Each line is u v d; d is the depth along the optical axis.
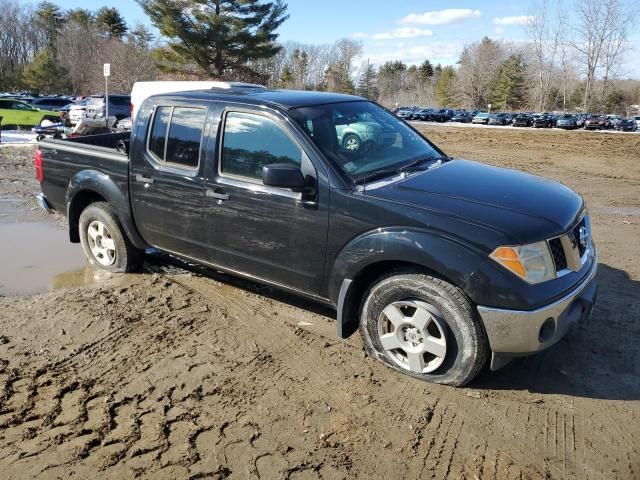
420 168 4.23
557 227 3.48
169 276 5.62
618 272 5.75
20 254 6.35
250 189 4.20
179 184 4.65
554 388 3.66
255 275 4.43
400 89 113.31
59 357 4.04
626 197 10.05
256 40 46.50
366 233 3.68
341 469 2.91
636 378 3.78
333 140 4.09
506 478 2.85
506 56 93.19
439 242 3.40
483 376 3.79
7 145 16.52
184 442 3.12
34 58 85.25
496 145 21.66
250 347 4.19
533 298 3.27
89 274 5.71
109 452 3.03
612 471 2.91
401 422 3.29
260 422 3.29
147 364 3.94
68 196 5.72
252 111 4.25
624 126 42.22
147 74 54.50
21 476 2.86
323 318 4.70
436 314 3.52
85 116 23.69
